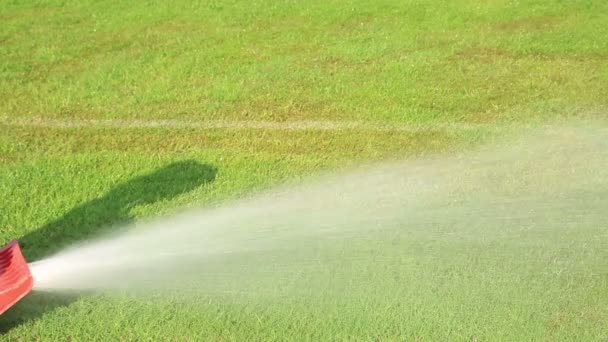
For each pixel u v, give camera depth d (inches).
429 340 169.8
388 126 293.4
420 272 195.8
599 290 188.5
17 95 318.7
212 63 359.6
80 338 168.1
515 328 174.1
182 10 453.1
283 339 169.3
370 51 378.0
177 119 297.6
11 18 436.1
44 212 220.2
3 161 258.1
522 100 320.8
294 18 438.3
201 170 251.4
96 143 275.0
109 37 401.4
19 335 168.9
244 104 312.3
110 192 234.1
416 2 470.0
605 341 169.9
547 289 188.9
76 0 476.1
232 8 457.7
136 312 177.2
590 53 381.7
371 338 170.2
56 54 371.6
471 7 461.1
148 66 354.0
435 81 340.2
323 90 327.0
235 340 168.7
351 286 189.3
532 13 449.7
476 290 188.1
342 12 448.5
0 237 207.8
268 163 258.8
